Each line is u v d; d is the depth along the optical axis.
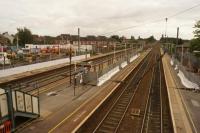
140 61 72.56
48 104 24.69
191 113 23.06
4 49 63.56
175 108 24.47
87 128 19.67
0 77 36.78
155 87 36.97
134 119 22.33
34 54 63.56
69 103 25.22
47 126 18.83
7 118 16.58
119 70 51.41
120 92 33.44
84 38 146.00
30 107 19.44
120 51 103.69
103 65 46.50
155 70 54.47
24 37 102.00
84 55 73.00
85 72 35.81
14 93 17.38
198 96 29.83
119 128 20.05
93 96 28.33
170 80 40.22
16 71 40.75
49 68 48.16
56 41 130.25
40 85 33.53
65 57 63.25
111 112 24.25
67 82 36.28
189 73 39.38
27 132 17.59
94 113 22.47
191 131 18.66
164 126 20.83
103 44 129.88
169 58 80.38
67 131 17.95
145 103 27.83
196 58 52.88
